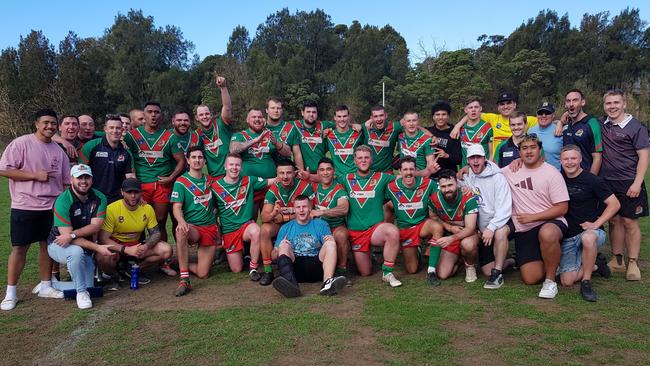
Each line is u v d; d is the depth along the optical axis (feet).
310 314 16.01
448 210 19.95
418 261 21.53
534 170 18.92
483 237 18.86
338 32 236.63
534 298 17.35
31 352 13.60
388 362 12.50
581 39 172.65
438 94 137.28
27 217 17.65
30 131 122.72
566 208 18.04
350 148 24.95
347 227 20.99
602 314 15.61
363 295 18.11
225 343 13.82
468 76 134.62
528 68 151.84
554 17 177.37
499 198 19.12
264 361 12.67
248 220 21.70
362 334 14.28
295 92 157.69
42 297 18.54
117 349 13.62
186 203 20.67
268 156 24.00
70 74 142.20
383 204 21.15
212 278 21.15
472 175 20.03
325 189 21.03
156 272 22.26
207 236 20.93
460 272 21.27
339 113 24.75
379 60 181.37
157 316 16.19
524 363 12.35
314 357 12.84
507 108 25.93
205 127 24.39
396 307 16.53
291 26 208.13
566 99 21.11
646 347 13.11
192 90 173.58
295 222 19.98
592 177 18.07
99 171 21.22
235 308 16.84
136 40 196.03
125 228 20.03
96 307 17.33
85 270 17.97
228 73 157.38
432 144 24.08
